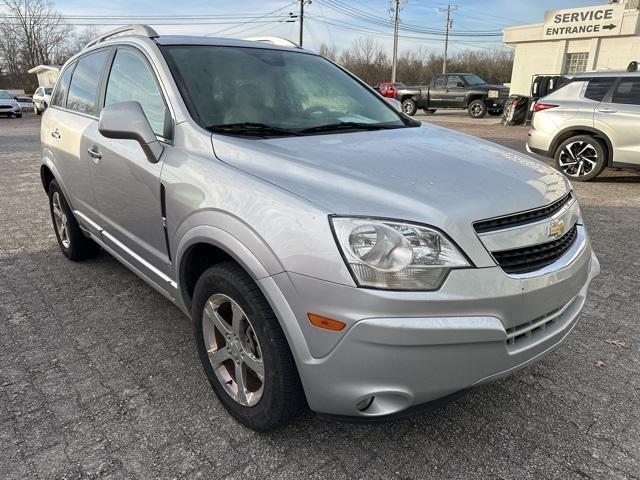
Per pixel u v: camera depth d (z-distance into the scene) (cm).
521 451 233
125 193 304
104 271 434
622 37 2011
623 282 424
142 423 249
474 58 6756
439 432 245
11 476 215
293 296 196
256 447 233
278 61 339
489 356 197
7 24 5678
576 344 326
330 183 210
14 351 312
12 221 598
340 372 192
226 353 245
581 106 823
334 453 230
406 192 202
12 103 2959
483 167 239
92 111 364
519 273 207
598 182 844
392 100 373
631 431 247
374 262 183
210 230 227
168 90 280
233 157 241
